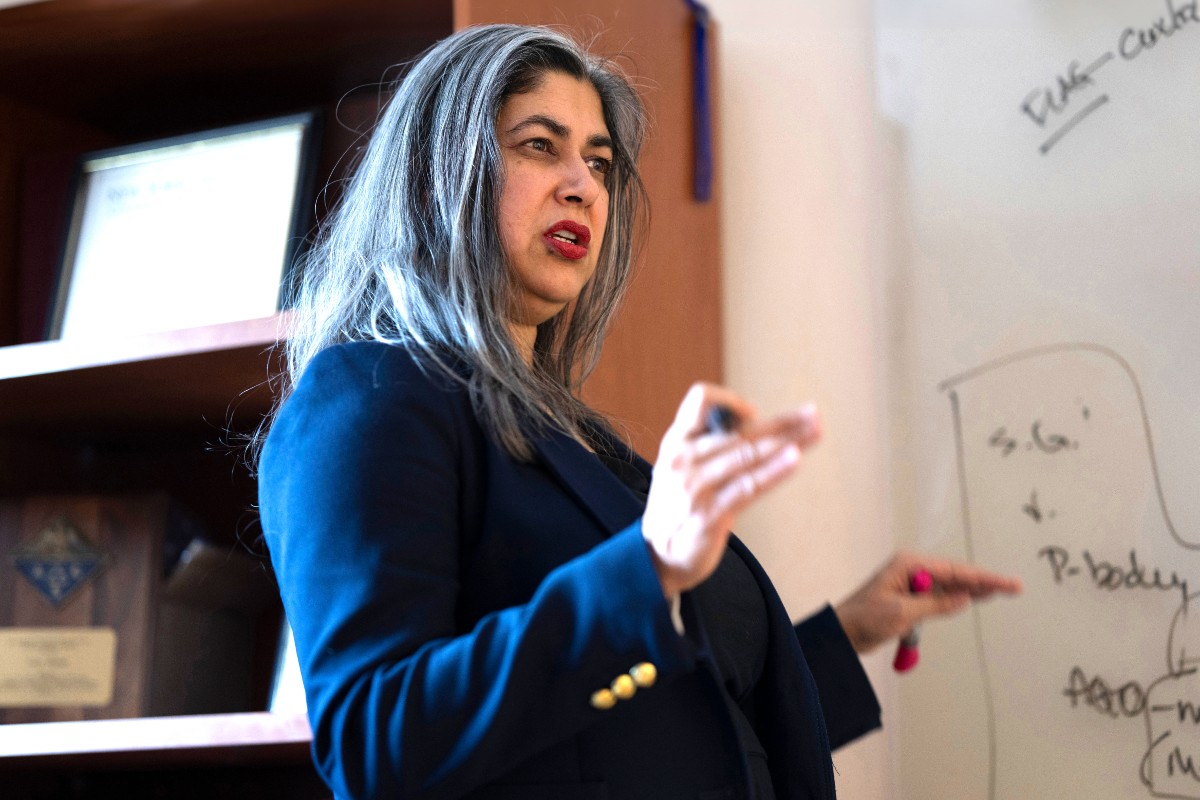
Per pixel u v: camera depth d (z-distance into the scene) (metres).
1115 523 2.87
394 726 1.33
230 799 3.34
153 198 3.16
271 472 1.63
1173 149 2.93
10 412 3.03
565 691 1.33
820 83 3.44
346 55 3.16
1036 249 3.04
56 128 3.50
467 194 1.86
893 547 3.10
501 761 1.34
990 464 3.01
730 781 1.58
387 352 1.68
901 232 3.20
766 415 3.33
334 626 1.41
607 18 3.01
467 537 1.62
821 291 3.35
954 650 2.98
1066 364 2.97
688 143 3.34
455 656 1.36
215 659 3.08
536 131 1.95
